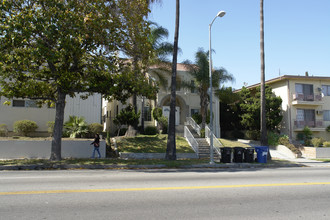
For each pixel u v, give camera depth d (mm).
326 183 9352
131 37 14898
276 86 30766
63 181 8781
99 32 13664
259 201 6621
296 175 11578
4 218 4973
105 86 14398
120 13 14906
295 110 28797
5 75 13820
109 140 20203
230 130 33938
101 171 12164
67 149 17469
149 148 20141
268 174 11789
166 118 26234
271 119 28172
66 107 23453
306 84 29672
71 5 13180
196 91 29578
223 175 11141
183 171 12703
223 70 26203
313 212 5793
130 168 13898
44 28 12219
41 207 5699
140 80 15016
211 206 6070
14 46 12625
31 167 12820
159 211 5598
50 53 12320
